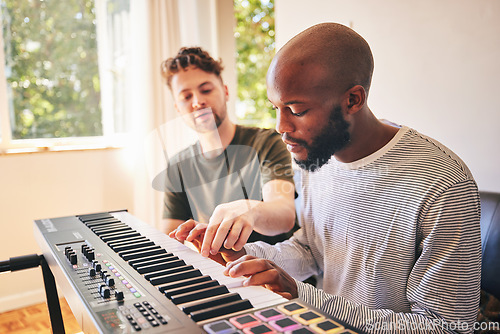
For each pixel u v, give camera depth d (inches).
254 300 30.3
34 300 102.4
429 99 76.3
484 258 53.5
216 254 41.3
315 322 25.7
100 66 115.2
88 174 108.7
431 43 75.0
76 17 111.6
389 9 80.5
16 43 105.0
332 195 44.8
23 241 101.3
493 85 67.4
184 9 116.4
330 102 36.0
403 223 38.4
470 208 35.4
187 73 64.8
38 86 108.3
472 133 70.8
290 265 47.1
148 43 110.3
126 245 43.6
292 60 35.3
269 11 172.2
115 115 117.2
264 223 46.0
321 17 92.7
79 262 39.3
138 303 29.3
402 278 39.2
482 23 67.9
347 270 43.6
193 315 27.1
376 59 84.3
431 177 36.8
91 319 27.4
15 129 106.4
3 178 98.3
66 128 112.6
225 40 125.1
